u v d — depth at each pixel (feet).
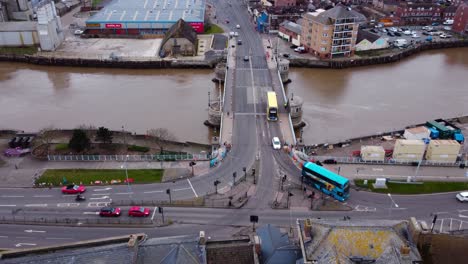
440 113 510.58
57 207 324.80
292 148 404.16
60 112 506.07
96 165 383.65
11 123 477.77
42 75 643.04
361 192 341.41
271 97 469.16
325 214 315.78
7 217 313.12
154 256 194.70
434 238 224.12
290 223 305.32
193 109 513.45
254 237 220.84
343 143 426.10
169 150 416.46
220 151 396.78
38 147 415.23
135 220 309.42
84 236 294.25
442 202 329.93
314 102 539.70
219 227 302.86
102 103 532.73
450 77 638.12
